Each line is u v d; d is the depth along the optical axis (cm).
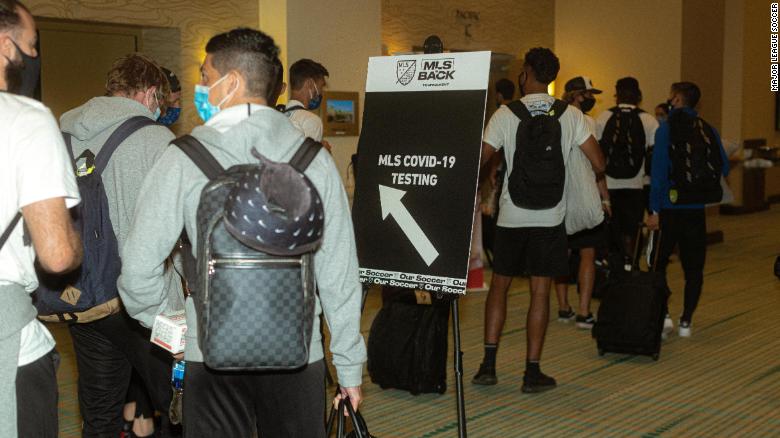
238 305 177
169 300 272
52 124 183
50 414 195
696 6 1182
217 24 764
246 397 197
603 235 587
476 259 742
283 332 179
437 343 437
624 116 698
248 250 178
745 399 435
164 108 295
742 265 887
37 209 176
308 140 197
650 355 511
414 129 332
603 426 395
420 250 321
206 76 204
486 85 320
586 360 516
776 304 685
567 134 427
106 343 285
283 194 173
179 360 222
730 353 532
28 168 176
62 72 688
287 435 200
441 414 415
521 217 433
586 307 597
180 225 190
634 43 1165
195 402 194
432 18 986
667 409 420
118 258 263
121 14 694
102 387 290
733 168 1365
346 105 821
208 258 179
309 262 186
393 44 938
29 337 189
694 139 544
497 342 465
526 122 428
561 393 448
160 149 266
